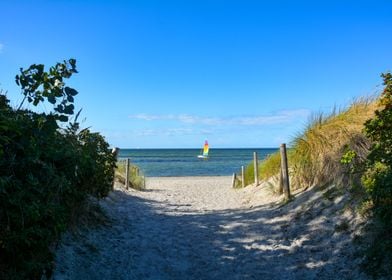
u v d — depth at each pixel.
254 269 6.27
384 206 5.27
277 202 10.12
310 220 7.79
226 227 8.58
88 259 6.13
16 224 3.82
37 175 4.32
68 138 6.23
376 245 5.69
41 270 4.29
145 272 6.14
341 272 5.68
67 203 5.87
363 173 6.97
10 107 4.36
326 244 6.68
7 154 3.92
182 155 103.19
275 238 7.52
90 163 6.57
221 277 6.02
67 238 6.45
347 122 9.55
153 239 7.70
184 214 10.20
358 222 6.65
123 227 8.35
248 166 17.23
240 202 12.02
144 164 55.28
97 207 8.64
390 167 5.07
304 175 10.18
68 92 4.52
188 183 21.62
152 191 15.79
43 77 4.43
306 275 5.87
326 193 8.48
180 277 6.02
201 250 7.15
